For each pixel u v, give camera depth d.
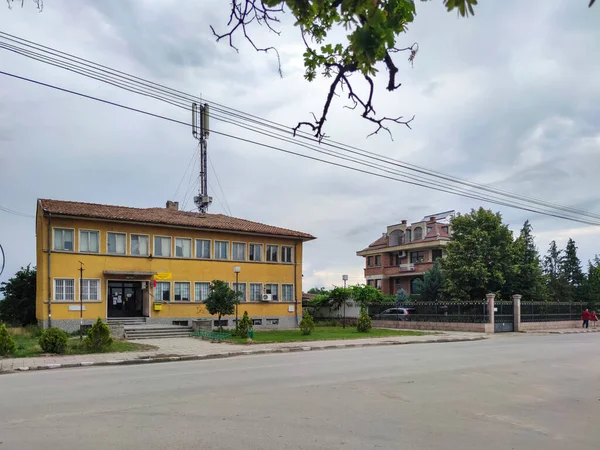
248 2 4.27
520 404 9.62
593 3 2.56
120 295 31.83
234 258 36.25
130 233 31.84
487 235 39.84
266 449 6.52
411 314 38.78
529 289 41.03
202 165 44.22
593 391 11.07
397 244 58.09
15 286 32.62
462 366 15.20
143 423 7.88
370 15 3.17
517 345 23.39
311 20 4.16
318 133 4.50
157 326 29.64
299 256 39.66
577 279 55.47
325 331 33.22
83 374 14.23
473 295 40.19
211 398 9.95
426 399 9.98
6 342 18.69
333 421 8.05
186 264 33.81
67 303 28.95
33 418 8.27
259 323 36.75
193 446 6.63
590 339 27.83
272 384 11.73
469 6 2.80
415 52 4.04
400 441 6.96
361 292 41.06
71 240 29.64
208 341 25.00
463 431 7.56
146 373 14.14
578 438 7.27
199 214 38.31
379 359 17.36
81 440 6.92
